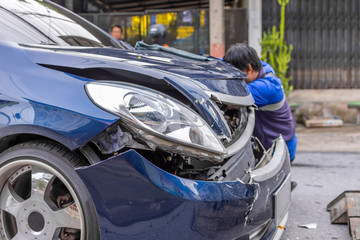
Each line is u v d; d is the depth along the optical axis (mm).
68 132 1714
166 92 1988
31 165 1889
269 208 2080
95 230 1758
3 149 1960
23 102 1811
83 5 8344
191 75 2041
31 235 1916
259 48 7738
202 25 7984
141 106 1731
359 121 8484
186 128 1751
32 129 1775
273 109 3191
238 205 1816
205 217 1705
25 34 2270
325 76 8891
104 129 1688
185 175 1946
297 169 4781
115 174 1660
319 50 8805
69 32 2633
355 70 8852
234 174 2059
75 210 1830
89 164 1769
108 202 1674
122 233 1678
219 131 1904
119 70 1916
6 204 1960
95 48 2328
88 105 1735
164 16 8047
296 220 3037
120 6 10633
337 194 3721
